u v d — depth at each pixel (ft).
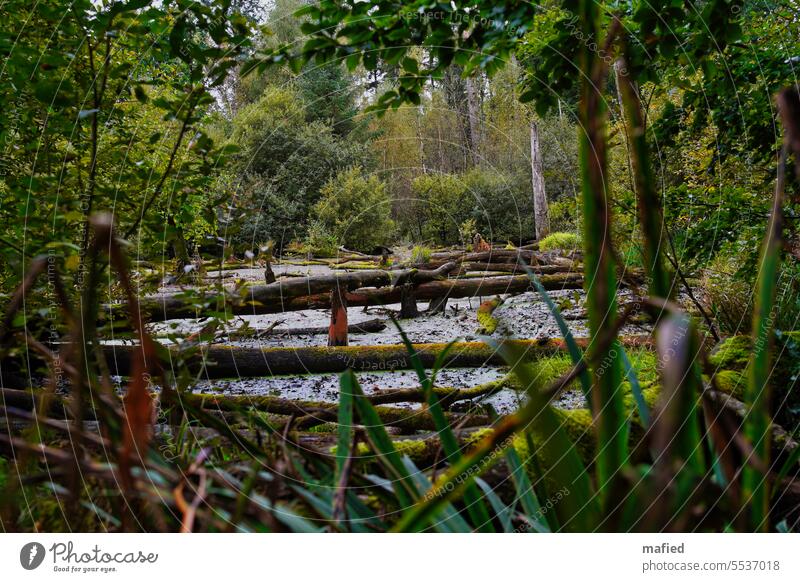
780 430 4.31
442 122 47.55
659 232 1.18
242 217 5.53
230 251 5.35
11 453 2.85
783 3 8.47
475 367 12.82
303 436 4.46
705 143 8.77
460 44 6.14
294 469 2.34
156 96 8.07
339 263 33.53
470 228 43.65
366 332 18.97
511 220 46.14
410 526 1.39
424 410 6.85
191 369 6.09
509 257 29.14
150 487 1.90
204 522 2.04
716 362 5.56
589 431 3.88
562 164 42.01
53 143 5.90
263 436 4.27
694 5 5.77
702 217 8.43
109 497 2.28
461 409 8.29
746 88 7.79
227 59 5.86
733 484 1.34
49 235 4.22
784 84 7.18
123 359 8.73
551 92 6.79
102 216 1.17
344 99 46.16
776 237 1.28
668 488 1.13
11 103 5.63
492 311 16.46
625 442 1.37
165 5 5.86
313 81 44.86
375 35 5.95
